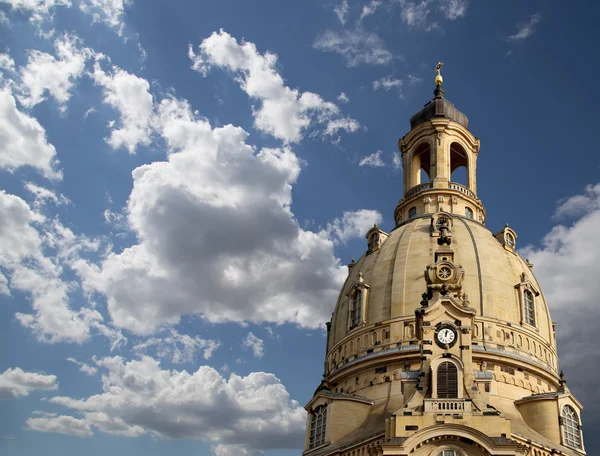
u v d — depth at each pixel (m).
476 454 61.56
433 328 70.38
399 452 61.91
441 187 103.94
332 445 77.44
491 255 90.56
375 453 62.91
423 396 67.00
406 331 83.81
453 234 92.25
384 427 71.44
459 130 110.75
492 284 87.12
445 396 66.31
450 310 71.00
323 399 82.12
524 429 74.56
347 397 80.50
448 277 75.25
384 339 85.00
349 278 98.19
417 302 85.50
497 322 84.25
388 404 78.25
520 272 92.00
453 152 114.81
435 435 62.12
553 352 89.81
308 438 83.12
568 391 79.06
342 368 86.75
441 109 111.50
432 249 90.19
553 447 72.88
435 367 68.00
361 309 89.31
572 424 78.44
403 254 91.12
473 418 63.50
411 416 64.31
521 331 85.44
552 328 93.38
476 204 104.81
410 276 87.94
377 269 91.94
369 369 84.06
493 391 79.19
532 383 82.81
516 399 79.94
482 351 80.69
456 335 69.62
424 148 112.94
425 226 95.06
